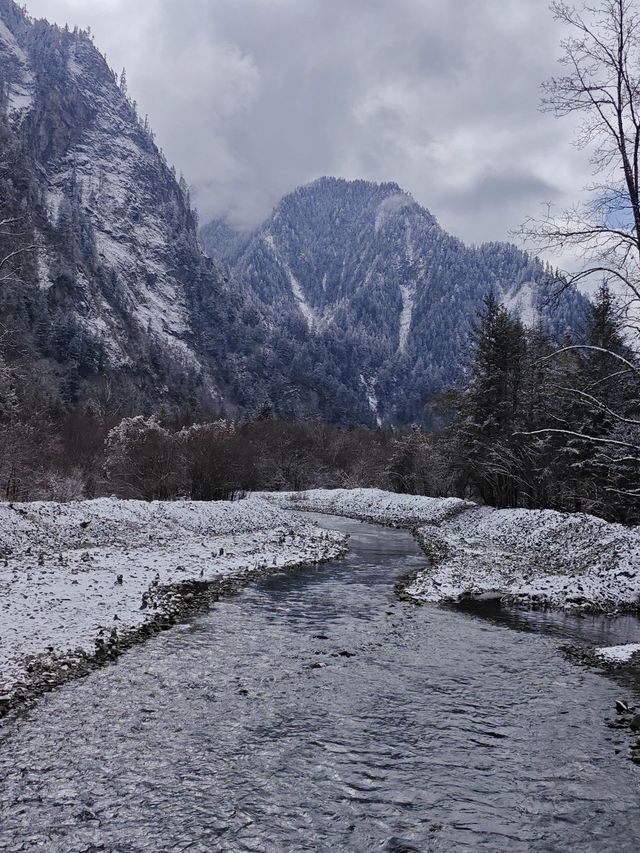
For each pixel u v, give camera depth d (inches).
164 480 1936.5
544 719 379.9
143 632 553.3
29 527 930.1
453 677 461.1
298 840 250.1
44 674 424.5
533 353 1429.6
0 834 248.8
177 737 343.0
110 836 249.6
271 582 864.3
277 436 3890.3
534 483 1617.9
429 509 2103.8
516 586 839.1
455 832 257.3
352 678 452.4
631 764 320.5
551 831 259.3
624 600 747.4
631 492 589.0
